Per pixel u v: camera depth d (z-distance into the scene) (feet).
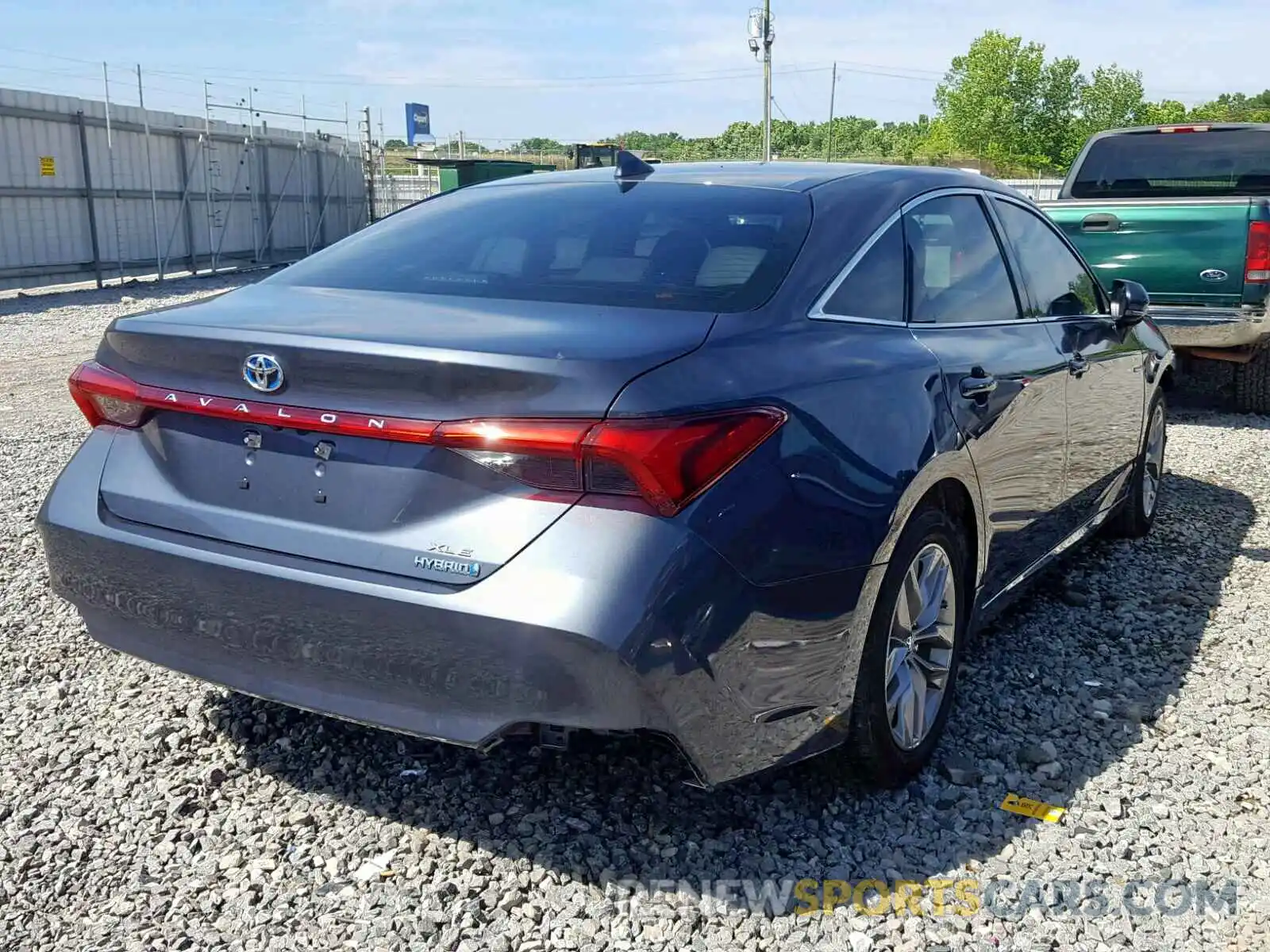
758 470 7.97
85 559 9.31
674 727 7.68
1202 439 25.61
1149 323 17.30
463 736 7.89
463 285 9.73
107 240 63.72
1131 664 12.88
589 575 7.42
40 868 8.86
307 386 8.25
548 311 8.84
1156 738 11.09
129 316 9.58
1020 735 11.12
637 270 9.60
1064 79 296.10
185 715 11.30
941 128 309.22
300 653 8.38
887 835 9.34
